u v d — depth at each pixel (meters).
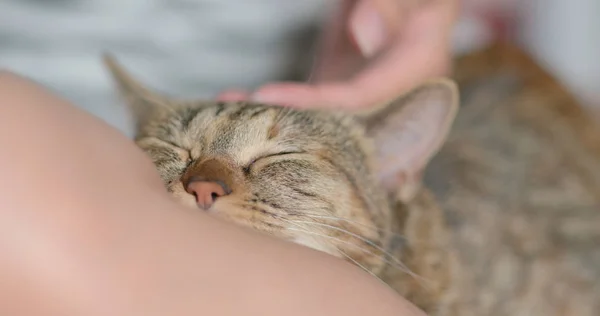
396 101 0.40
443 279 0.43
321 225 0.35
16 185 0.19
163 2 0.61
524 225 0.50
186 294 0.20
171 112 0.39
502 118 0.57
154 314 0.19
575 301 0.51
